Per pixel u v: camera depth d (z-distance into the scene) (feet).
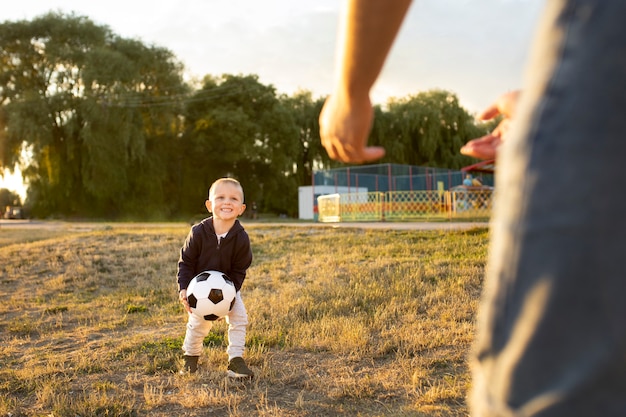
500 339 1.90
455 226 46.42
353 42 2.36
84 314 22.94
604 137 1.71
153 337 18.51
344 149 2.79
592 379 1.67
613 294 1.66
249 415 11.93
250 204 160.04
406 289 22.93
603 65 1.73
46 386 13.60
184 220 137.80
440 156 176.86
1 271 34.09
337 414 11.95
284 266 31.22
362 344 16.33
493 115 2.94
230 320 14.76
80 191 138.00
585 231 1.69
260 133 158.51
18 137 121.70
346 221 84.28
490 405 1.90
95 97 125.39
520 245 1.82
